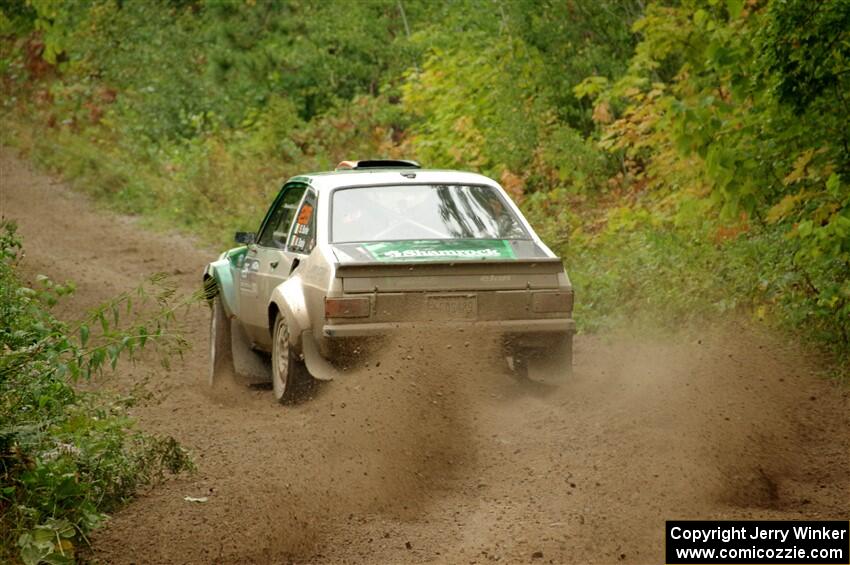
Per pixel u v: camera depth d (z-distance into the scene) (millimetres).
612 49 41500
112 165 56844
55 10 72625
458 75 45312
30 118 67562
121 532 13516
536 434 17016
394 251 19422
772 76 22016
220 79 62000
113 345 14492
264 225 23094
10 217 49562
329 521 13656
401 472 15328
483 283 18844
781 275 22719
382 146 47469
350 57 61312
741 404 17781
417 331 18531
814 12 21234
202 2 69625
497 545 12523
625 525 12898
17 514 12500
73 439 14547
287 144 52250
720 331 22547
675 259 26172
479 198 20891
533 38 42031
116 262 41375
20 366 14062
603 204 35250
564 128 37344
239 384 23266
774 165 23250
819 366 20234
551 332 19062
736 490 14117
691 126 23891
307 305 19312
